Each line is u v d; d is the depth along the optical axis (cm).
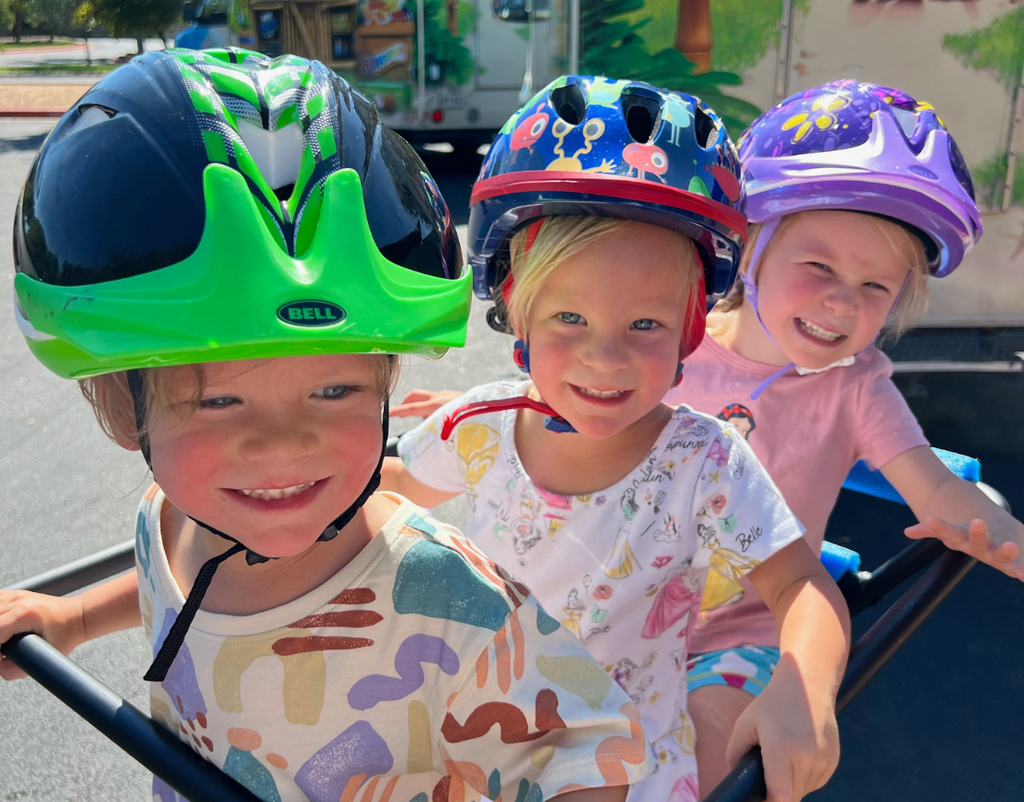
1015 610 304
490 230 148
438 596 103
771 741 117
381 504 111
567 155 132
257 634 103
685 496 149
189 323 77
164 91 86
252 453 88
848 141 174
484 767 102
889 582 172
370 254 85
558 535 156
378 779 105
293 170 85
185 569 113
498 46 1028
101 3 2662
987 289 383
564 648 104
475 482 165
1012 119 363
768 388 198
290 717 103
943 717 259
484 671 101
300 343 80
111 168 83
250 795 95
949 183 172
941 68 361
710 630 179
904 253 178
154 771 99
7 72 2605
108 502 374
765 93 375
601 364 133
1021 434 396
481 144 1080
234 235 79
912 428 188
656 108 138
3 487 389
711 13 372
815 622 134
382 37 998
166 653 98
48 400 479
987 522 164
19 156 1256
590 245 132
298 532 93
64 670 112
